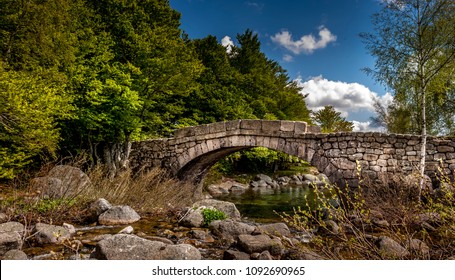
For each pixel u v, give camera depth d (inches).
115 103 485.7
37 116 305.4
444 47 393.1
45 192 298.4
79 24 498.6
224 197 649.6
